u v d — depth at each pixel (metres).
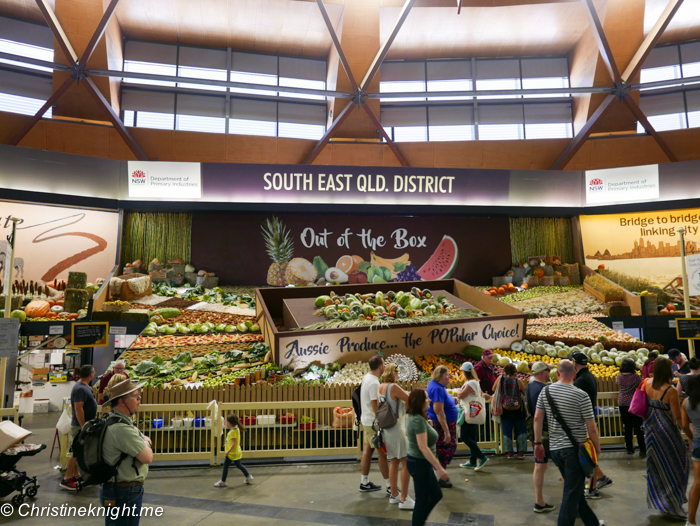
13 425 5.91
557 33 22.94
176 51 23.02
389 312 11.93
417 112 24.34
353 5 20.83
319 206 18.25
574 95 24.17
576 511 4.50
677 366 9.34
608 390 9.02
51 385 14.52
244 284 17.77
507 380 7.68
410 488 6.38
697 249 18.20
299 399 8.60
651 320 15.49
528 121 24.44
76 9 18.95
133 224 17.38
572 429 4.61
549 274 18.77
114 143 21.17
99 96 19.55
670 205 18.48
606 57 20.53
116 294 15.14
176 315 14.44
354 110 22.88
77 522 5.21
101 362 15.84
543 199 19.50
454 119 24.42
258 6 21.05
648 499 5.29
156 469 7.26
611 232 19.36
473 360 11.20
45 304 13.73
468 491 6.06
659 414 5.34
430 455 4.43
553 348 11.88
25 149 15.81
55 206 16.34
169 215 17.69
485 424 8.36
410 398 4.67
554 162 23.80
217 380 9.46
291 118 24.00
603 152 23.03
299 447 7.82
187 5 20.95
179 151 22.17
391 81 24.53
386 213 18.84
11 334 7.39
